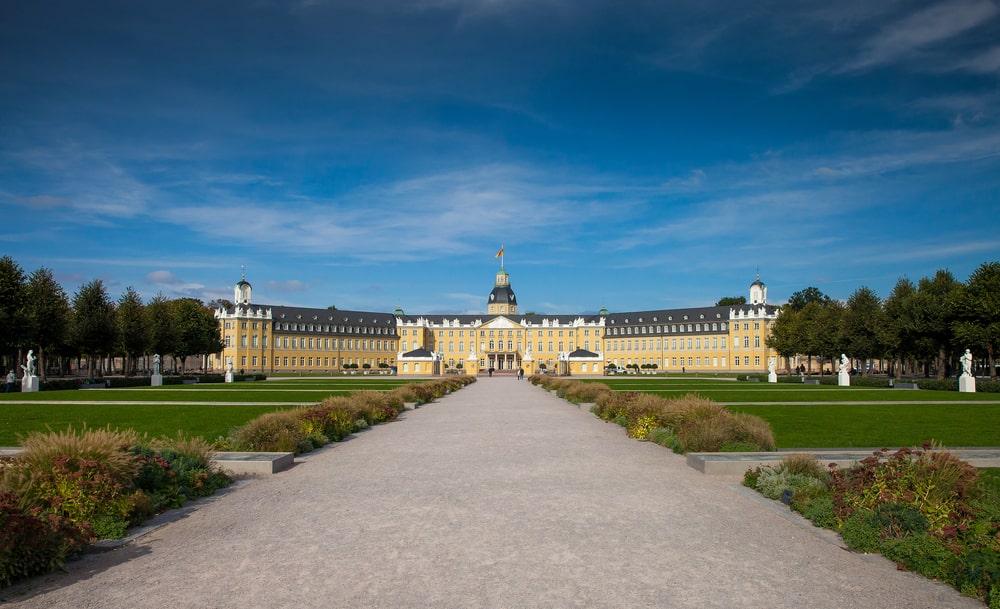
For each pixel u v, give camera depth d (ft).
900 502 31.89
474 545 30.55
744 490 43.70
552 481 46.73
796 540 31.86
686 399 73.10
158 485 39.96
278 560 28.53
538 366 495.41
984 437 70.49
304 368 485.97
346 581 25.67
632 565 27.71
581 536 32.17
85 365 430.20
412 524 34.53
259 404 119.85
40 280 209.77
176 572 27.17
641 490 43.60
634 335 515.91
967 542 27.20
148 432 76.02
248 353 453.58
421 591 24.52
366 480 47.57
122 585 25.66
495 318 547.08
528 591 24.53
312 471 52.01
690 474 49.57
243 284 474.49
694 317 489.26
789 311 339.36
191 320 311.88
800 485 40.78
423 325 548.31
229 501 40.93
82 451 36.14
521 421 93.71
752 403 122.11
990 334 194.59
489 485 45.24
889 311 248.93
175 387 199.41
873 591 25.05
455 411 113.39
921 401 129.08
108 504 33.99
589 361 424.46
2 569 25.36
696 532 33.14
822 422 86.48
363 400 96.53
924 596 24.63
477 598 23.79
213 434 74.23
